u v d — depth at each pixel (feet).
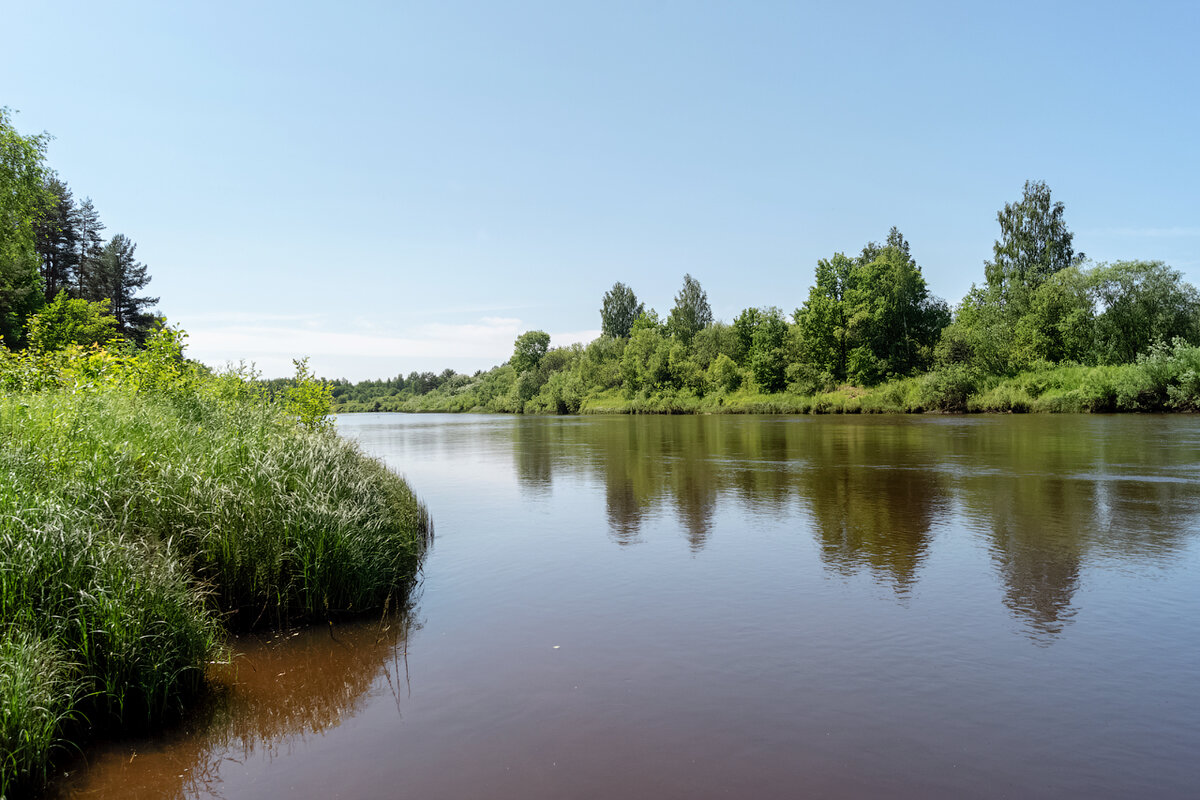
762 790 13.14
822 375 238.07
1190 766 13.85
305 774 14.23
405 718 16.70
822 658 19.86
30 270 118.42
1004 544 33.01
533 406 337.72
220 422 39.06
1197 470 57.00
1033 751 14.55
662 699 17.40
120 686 16.31
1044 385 168.86
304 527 24.67
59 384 38.22
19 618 16.33
